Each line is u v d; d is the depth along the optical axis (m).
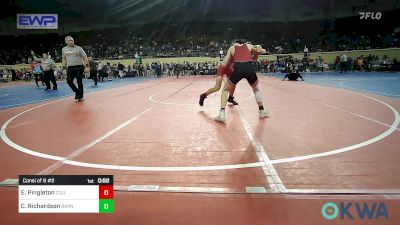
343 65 27.56
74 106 9.19
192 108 8.20
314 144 4.52
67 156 4.12
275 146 4.45
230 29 43.94
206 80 22.94
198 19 44.41
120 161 3.87
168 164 3.73
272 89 13.59
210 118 6.68
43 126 6.22
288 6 41.97
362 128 5.52
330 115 6.87
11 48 38.72
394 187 2.99
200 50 40.03
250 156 4.00
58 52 38.66
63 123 6.48
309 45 37.81
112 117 7.05
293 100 9.64
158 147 4.47
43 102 10.66
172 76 32.94
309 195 2.85
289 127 5.68
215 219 2.46
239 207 2.64
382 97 10.05
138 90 14.58
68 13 41.50
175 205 2.70
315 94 11.27
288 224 2.38
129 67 32.97
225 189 2.99
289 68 30.62
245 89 14.05
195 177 3.30
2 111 8.66
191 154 4.12
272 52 38.75
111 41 42.59
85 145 4.65
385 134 5.04
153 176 3.34
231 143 4.63
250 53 6.56
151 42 42.81
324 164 3.65
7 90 17.39
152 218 2.51
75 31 42.25
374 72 26.58
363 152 4.09
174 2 43.66
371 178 3.22
